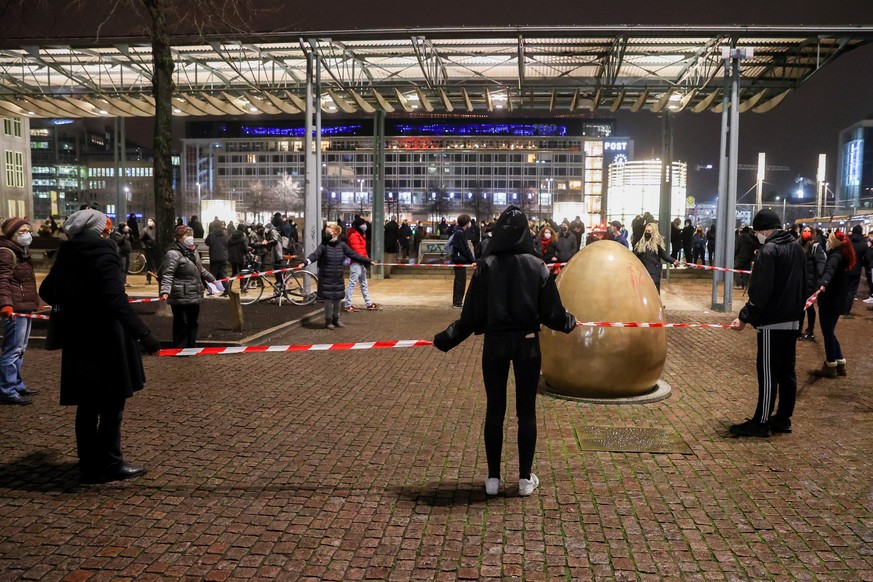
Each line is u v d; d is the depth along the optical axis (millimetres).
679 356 9938
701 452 5598
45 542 3971
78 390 4758
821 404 7215
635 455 5523
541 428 6262
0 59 18141
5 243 6977
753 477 5035
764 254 5895
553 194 166000
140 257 24188
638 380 7207
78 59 17953
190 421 6465
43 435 6074
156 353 4855
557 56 17516
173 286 9742
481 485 4867
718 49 16109
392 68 18703
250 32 15945
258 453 5559
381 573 3613
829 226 28516
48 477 5027
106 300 4711
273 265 16250
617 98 19219
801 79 17188
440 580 3545
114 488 4805
